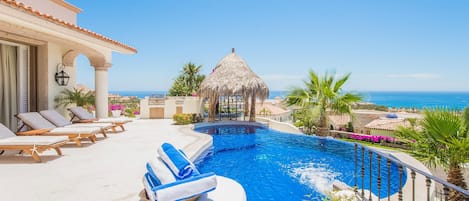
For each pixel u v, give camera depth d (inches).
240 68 670.5
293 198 219.5
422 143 194.2
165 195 122.9
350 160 340.8
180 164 136.7
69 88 450.3
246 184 252.5
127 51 426.3
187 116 586.9
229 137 507.2
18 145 226.5
